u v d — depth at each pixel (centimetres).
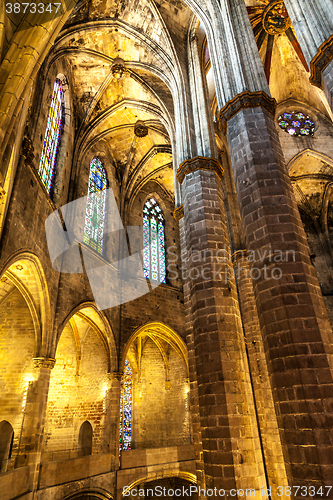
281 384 652
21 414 1634
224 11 1238
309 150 2262
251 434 887
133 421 2514
